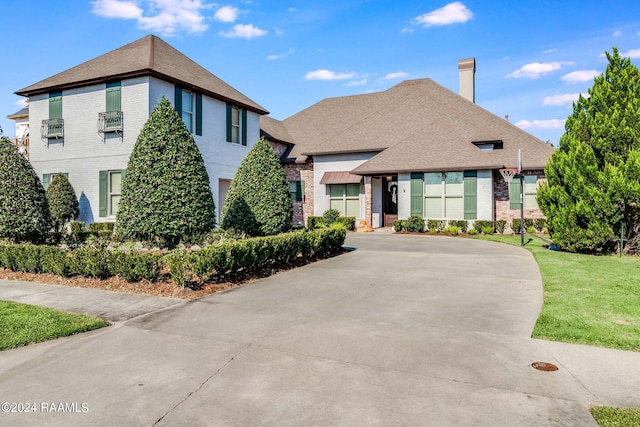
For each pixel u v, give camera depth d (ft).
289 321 20.03
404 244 51.78
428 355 15.48
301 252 39.11
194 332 18.56
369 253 43.98
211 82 65.05
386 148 74.74
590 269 32.76
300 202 83.71
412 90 88.84
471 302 23.29
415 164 67.56
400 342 16.92
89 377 14.01
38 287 28.37
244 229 40.40
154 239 33.45
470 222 64.75
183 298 24.90
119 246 30.60
